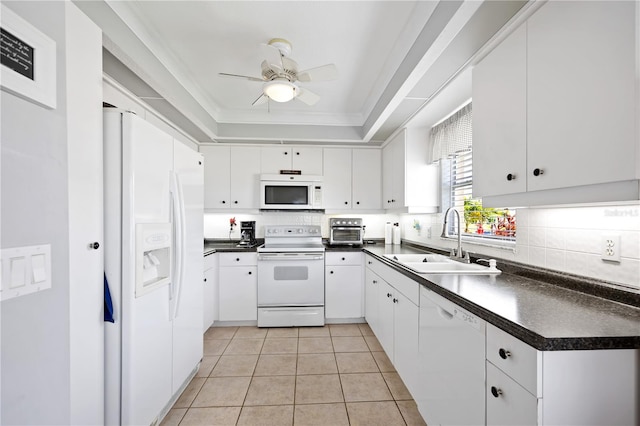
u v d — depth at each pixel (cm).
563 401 78
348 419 165
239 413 170
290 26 172
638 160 78
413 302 170
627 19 80
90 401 108
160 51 190
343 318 312
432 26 145
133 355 125
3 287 67
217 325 305
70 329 97
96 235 111
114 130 124
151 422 141
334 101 285
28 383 75
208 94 270
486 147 142
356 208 344
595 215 121
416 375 165
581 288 123
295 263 303
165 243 150
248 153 339
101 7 136
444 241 257
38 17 78
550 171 105
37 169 77
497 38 136
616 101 83
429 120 251
